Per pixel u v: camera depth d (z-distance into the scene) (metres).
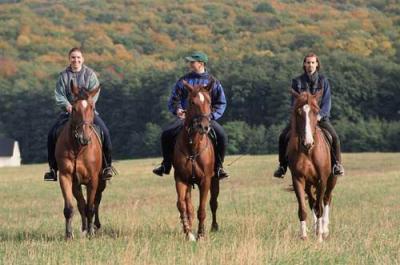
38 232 15.46
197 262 10.34
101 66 136.38
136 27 169.12
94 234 14.11
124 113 105.88
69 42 154.12
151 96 105.00
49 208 25.81
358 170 49.50
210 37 170.88
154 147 98.69
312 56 13.58
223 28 176.25
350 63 102.94
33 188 37.06
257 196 26.09
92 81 14.13
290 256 10.74
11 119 108.94
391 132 89.06
